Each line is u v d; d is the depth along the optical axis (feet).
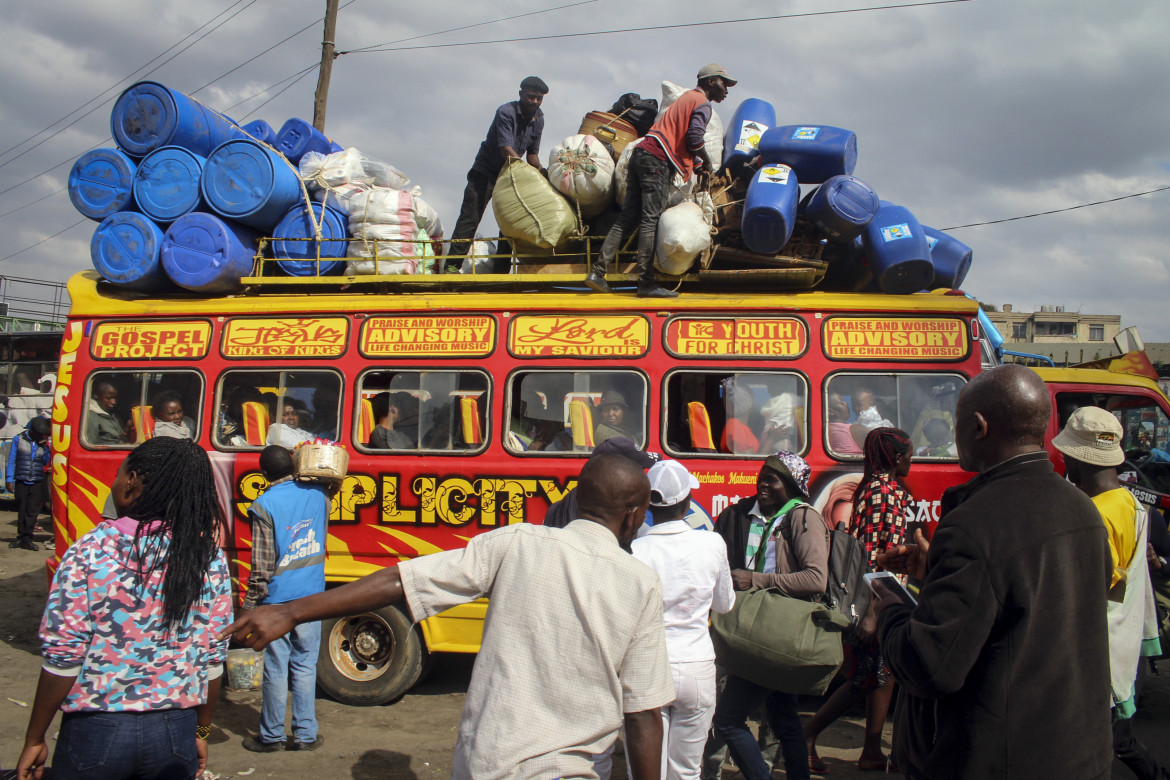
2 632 25.44
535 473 19.70
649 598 7.79
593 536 8.13
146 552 8.89
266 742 16.70
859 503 14.96
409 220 22.61
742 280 20.43
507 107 24.47
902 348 19.49
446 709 19.83
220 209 21.84
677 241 19.42
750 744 12.91
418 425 20.45
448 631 19.76
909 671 7.38
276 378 21.12
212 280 21.50
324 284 21.77
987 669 7.21
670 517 11.43
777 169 20.10
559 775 7.25
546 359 20.13
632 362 19.89
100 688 8.61
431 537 19.95
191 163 22.24
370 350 20.74
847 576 13.56
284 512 15.97
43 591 31.30
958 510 7.57
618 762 16.30
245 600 15.71
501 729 7.42
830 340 19.61
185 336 21.54
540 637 7.63
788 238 19.85
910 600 8.36
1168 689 21.26
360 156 23.71
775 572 13.57
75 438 21.49
